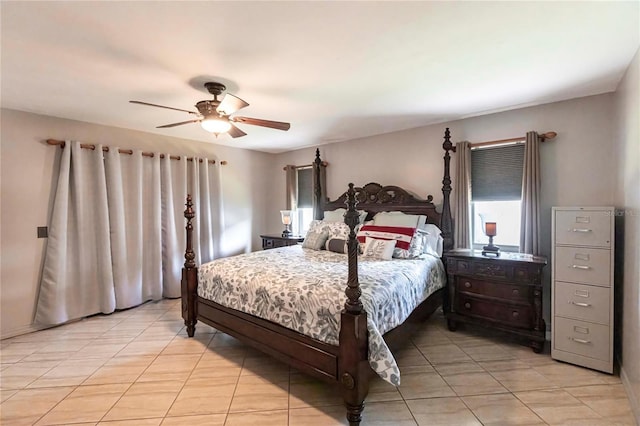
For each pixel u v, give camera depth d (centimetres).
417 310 279
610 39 193
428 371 250
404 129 413
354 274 191
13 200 317
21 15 162
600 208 244
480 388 226
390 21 172
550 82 261
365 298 208
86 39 187
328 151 500
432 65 228
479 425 188
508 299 292
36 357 276
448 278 330
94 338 314
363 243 355
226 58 213
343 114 347
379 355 191
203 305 304
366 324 192
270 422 193
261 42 192
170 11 160
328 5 157
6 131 313
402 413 200
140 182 402
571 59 220
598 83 263
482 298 306
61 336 318
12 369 256
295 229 548
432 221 378
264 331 244
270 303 240
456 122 370
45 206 336
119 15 163
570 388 224
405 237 336
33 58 210
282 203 578
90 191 365
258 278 257
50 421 194
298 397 219
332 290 217
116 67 224
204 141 483
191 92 272
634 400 198
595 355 246
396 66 229
